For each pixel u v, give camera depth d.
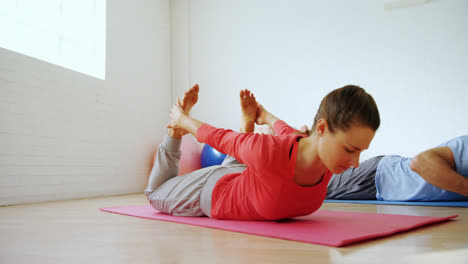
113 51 3.92
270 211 1.32
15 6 2.88
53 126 3.06
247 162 1.24
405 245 0.97
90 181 3.45
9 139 2.66
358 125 0.99
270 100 4.58
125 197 3.40
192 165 4.22
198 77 5.02
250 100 1.83
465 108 3.68
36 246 1.07
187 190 1.63
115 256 0.92
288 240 1.06
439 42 3.83
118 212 1.96
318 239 1.03
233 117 4.77
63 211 2.14
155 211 1.98
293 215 1.39
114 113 3.88
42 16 3.13
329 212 1.77
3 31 2.77
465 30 3.74
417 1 3.89
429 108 3.80
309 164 1.17
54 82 3.10
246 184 1.37
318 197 1.33
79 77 3.39
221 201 1.49
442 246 0.95
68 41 3.42
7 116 2.65
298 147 1.18
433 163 1.90
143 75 4.47
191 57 5.10
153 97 4.66
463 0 3.77
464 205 1.97
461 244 0.97
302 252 0.90
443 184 1.92
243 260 0.84
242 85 4.77
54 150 3.05
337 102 1.04
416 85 3.88
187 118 1.52
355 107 1.00
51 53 3.22
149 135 4.52
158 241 1.11
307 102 4.39
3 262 0.88
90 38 3.69
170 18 5.23
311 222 1.40
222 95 4.87
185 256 0.90
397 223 1.33
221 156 3.94
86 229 1.40
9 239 1.19
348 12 4.28
